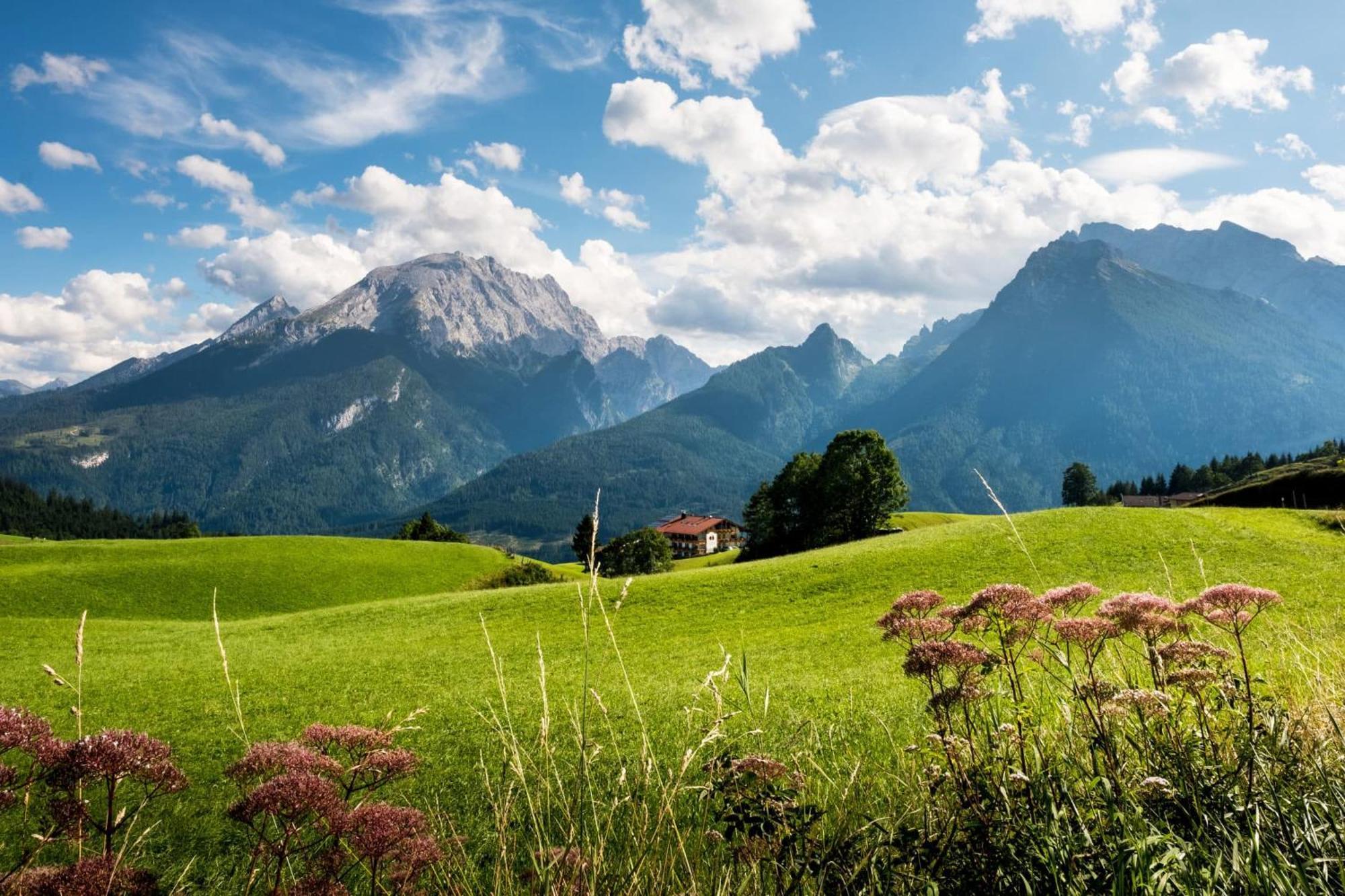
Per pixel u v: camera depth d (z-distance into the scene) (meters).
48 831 2.75
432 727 14.75
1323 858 2.53
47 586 58.91
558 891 3.30
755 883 3.31
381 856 2.91
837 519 66.69
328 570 71.12
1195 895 2.49
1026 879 2.83
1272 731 3.61
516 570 79.44
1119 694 3.70
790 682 17.27
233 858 7.16
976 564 37.75
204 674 29.95
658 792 5.12
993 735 3.82
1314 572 27.83
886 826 3.38
